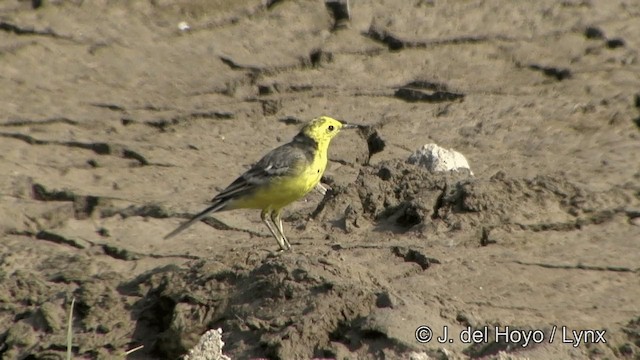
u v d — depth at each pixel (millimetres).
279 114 18109
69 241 13602
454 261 11977
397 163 14188
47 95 18312
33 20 20172
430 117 17703
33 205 14695
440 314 10180
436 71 19359
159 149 16688
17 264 12953
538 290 11406
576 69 19078
